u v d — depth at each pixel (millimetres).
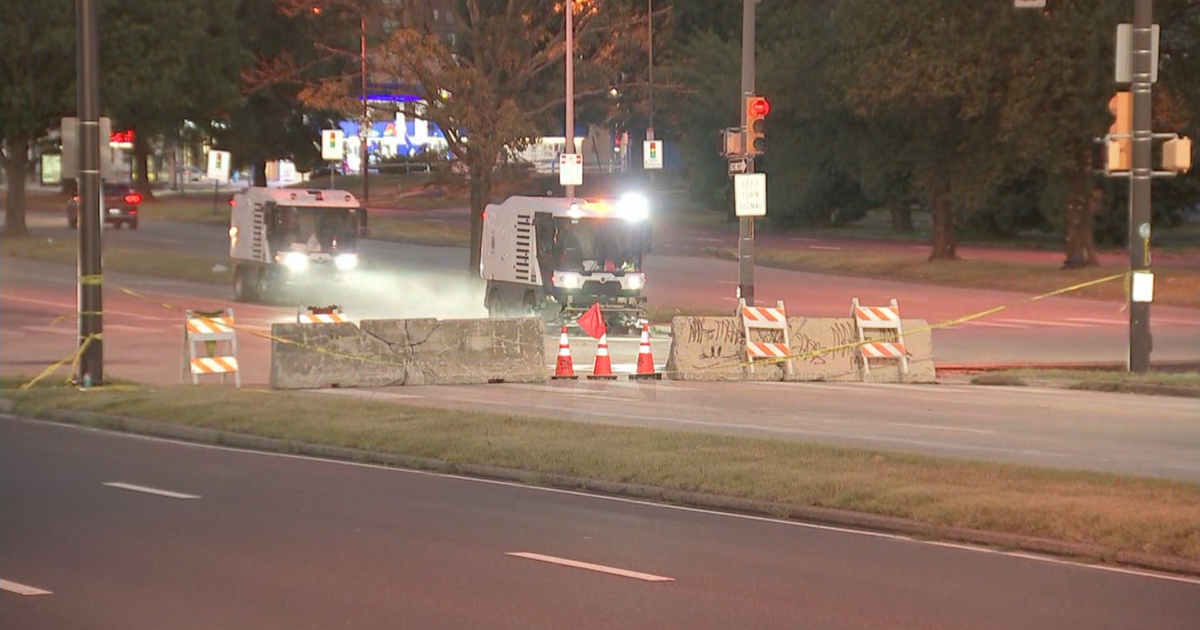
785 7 130000
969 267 88688
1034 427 33281
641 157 154750
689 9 141375
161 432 31859
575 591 17047
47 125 106750
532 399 38500
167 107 110250
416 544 19859
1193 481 24797
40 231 113688
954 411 36500
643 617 15805
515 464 26359
